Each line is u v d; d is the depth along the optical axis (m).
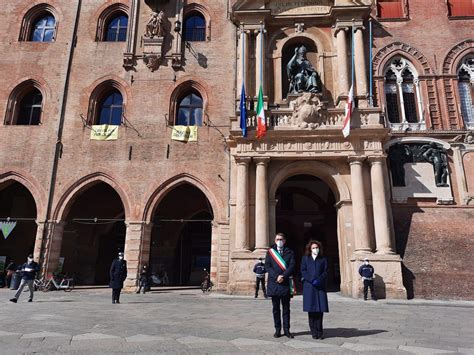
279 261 8.16
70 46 25.45
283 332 8.54
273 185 20.52
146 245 21.77
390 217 20.16
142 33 25.69
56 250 22.08
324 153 20.12
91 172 22.91
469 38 24.22
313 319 7.94
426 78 23.70
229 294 18.59
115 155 23.16
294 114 20.98
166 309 13.03
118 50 25.47
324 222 29.31
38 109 25.16
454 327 9.80
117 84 24.86
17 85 24.95
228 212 22.00
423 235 19.88
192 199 28.61
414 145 22.36
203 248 29.56
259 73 23.02
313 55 24.66
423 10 25.00
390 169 21.97
